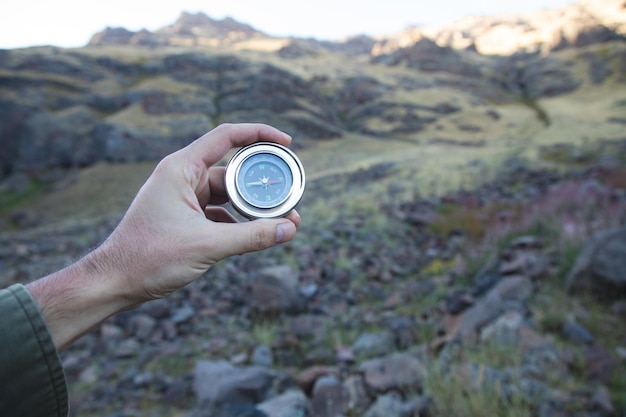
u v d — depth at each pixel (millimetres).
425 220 12484
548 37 146875
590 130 50469
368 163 40281
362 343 4945
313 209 16891
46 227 34125
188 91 76438
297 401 3695
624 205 9047
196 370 4688
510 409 2973
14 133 61156
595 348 3781
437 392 3322
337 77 106812
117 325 6824
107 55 89812
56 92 72688
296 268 8836
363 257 8969
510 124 73125
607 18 162500
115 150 58438
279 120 69562
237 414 3498
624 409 3066
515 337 4090
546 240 7758
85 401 4766
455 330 4797
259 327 6117
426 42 125250
